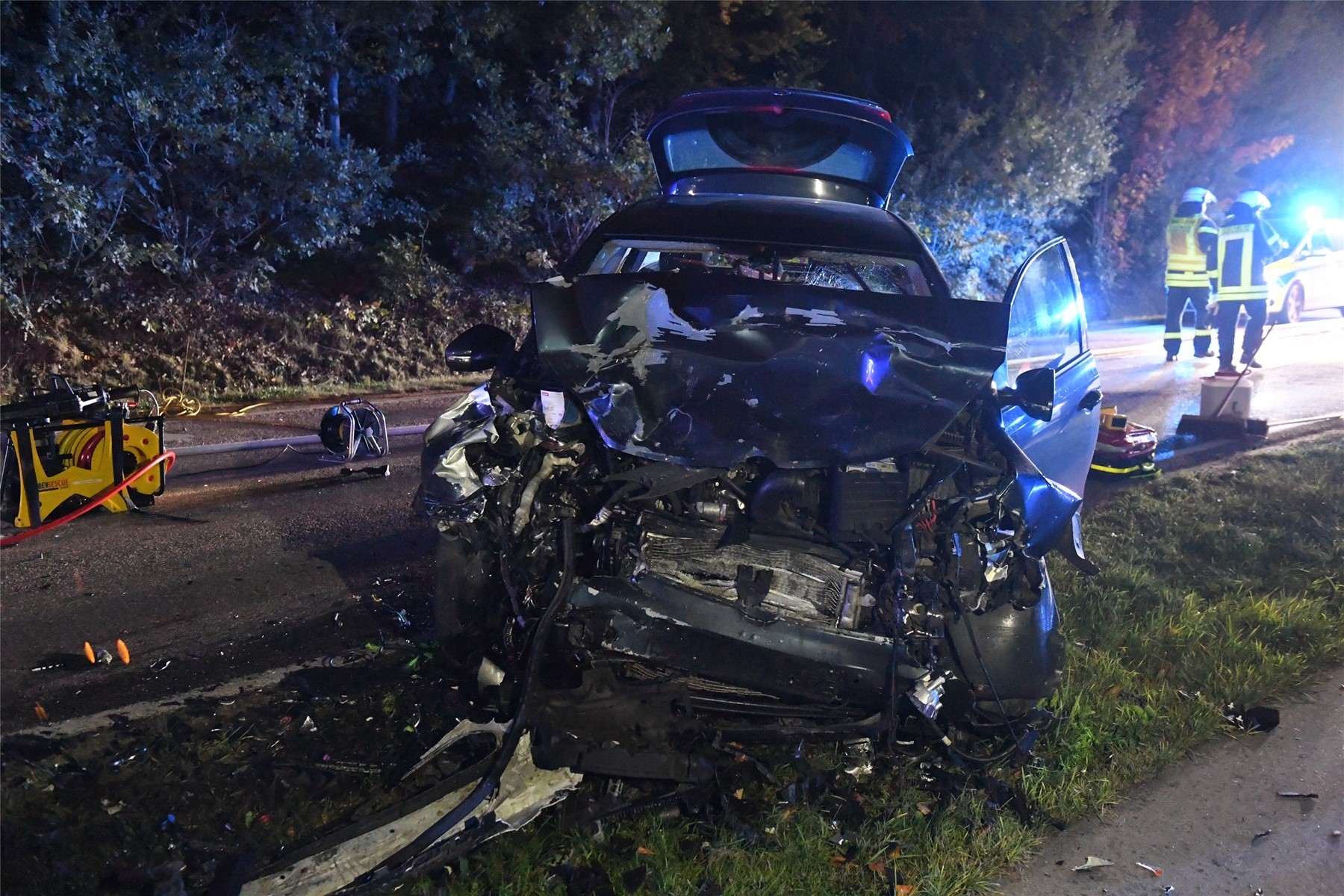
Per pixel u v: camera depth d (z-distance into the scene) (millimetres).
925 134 20297
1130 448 6754
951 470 2973
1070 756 3189
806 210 4270
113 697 3438
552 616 2773
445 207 14867
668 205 4289
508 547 2924
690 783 2785
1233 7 26641
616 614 2756
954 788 2963
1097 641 4105
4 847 2553
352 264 13422
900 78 20875
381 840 2525
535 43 14984
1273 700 3748
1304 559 5285
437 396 11086
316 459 7223
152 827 2658
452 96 16469
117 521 5434
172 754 3020
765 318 3121
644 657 2777
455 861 2516
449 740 2883
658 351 2988
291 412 9547
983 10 19906
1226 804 3057
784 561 2895
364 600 4402
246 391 10859
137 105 10109
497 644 3230
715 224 4102
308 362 11820
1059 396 4449
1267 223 10062
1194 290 12992
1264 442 8234
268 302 11883
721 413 2879
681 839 2682
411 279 12977
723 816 2750
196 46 10688
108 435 5402
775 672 2822
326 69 12742
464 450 3010
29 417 5242
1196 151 26266
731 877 2529
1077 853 2793
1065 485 4602
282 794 2826
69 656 3738
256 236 12414
